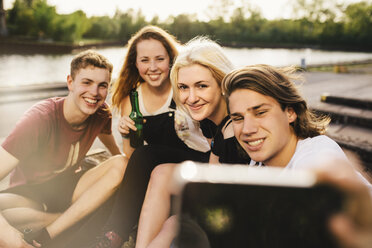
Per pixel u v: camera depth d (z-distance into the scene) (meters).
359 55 56.44
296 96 1.14
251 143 1.13
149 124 2.30
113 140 2.49
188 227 0.40
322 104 6.95
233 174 0.40
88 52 1.90
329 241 0.40
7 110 6.76
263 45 78.25
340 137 4.74
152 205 1.47
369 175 3.33
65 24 65.12
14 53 43.59
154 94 2.32
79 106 1.88
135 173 1.72
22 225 1.81
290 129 1.22
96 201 1.75
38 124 1.79
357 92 8.76
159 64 2.21
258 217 0.40
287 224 0.41
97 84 1.86
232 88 1.11
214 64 1.65
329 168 0.65
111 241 1.58
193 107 1.75
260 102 1.08
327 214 0.40
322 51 69.44
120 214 1.64
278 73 1.13
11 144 1.73
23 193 1.88
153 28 2.28
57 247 1.69
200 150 2.29
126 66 2.39
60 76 22.36
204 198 0.39
